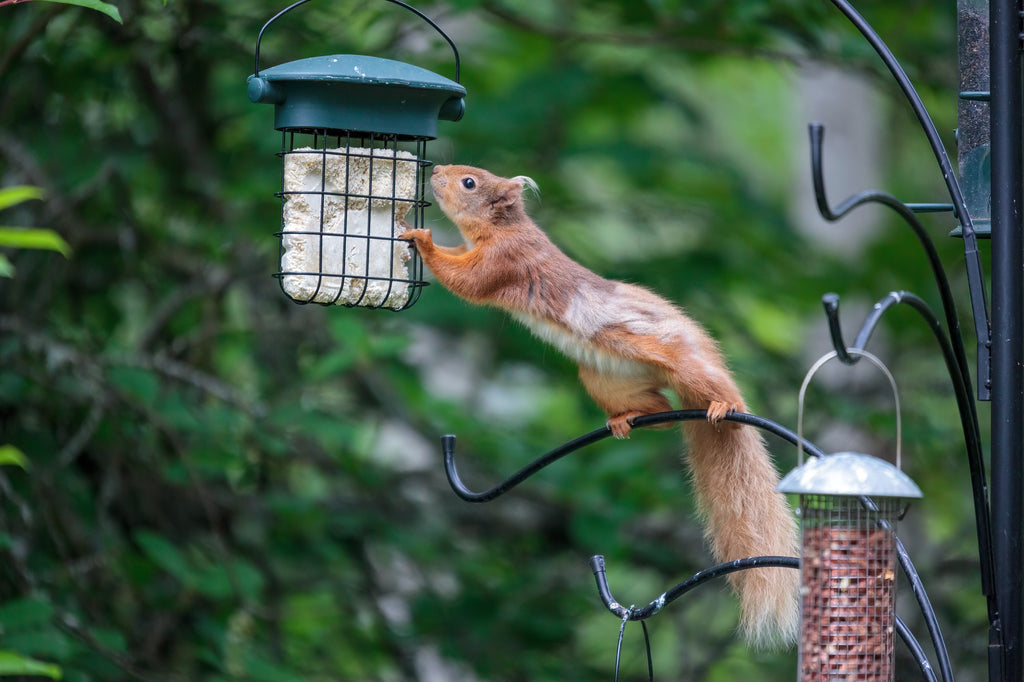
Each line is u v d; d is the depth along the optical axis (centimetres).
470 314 1853
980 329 782
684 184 2206
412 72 996
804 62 1958
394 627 1750
